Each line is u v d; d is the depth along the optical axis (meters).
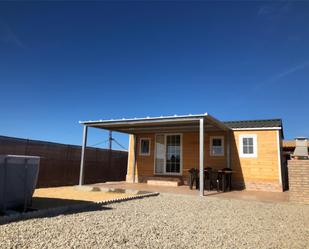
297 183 8.96
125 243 4.21
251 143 13.42
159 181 14.05
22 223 5.15
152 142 15.78
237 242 4.50
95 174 16.58
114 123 12.38
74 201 8.22
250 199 9.55
